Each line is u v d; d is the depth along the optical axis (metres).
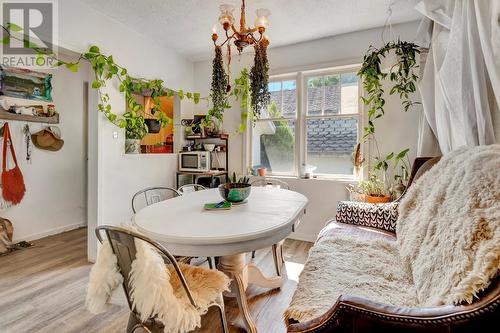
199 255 1.23
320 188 3.20
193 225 1.36
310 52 3.27
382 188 2.76
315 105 3.38
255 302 1.92
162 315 1.06
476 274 0.77
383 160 2.94
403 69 2.50
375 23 2.84
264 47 1.79
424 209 1.40
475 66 1.55
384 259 1.45
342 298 0.83
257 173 3.59
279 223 1.40
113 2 2.43
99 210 2.63
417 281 1.15
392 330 0.75
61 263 2.58
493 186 1.00
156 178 3.38
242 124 3.67
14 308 1.85
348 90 3.21
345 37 3.08
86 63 3.87
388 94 2.94
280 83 3.56
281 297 1.98
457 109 1.74
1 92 3.01
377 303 0.81
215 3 2.45
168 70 3.52
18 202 3.16
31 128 3.29
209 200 1.97
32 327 1.65
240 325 1.69
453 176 1.29
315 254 1.51
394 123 2.93
